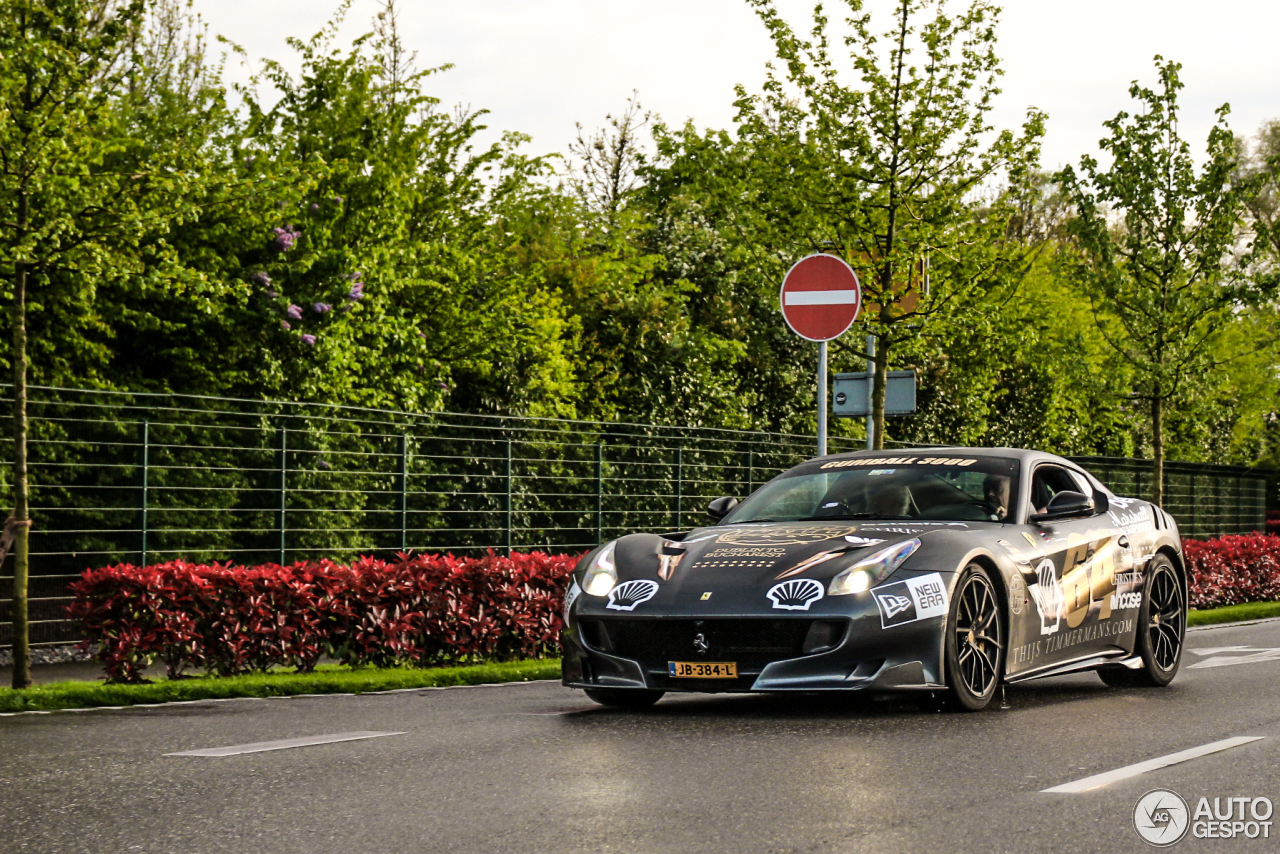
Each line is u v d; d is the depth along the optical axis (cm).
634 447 1741
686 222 2369
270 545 1427
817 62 1392
